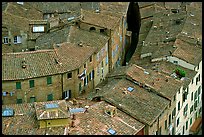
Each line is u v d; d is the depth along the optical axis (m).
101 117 125.75
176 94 143.88
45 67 142.38
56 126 120.38
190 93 157.25
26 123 121.56
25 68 140.62
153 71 148.50
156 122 132.62
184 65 159.62
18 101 140.88
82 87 151.00
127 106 131.50
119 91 136.75
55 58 145.50
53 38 167.50
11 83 138.38
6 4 196.12
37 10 199.75
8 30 174.25
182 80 150.62
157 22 193.62
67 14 185.88
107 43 170.12
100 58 163.00
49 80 142.38
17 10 194.25
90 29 173.38
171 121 144.12
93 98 135.88
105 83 150.25
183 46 166.50
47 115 119.69
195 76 158.88
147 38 179.12
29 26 177.88
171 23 189.25
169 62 160.62
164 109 136.12
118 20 180.38
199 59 162.50
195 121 166.38
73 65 145.50
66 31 167.25
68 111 123.38
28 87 140.25
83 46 156.00
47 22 178.88
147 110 131.62
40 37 174.12
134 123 127.00
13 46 175.62
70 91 147.25
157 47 169.88
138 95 136.62
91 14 178.38
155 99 136.62
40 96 142.75
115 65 180.50
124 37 199.00
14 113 125.56
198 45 169.38
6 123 121.88
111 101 132.50
